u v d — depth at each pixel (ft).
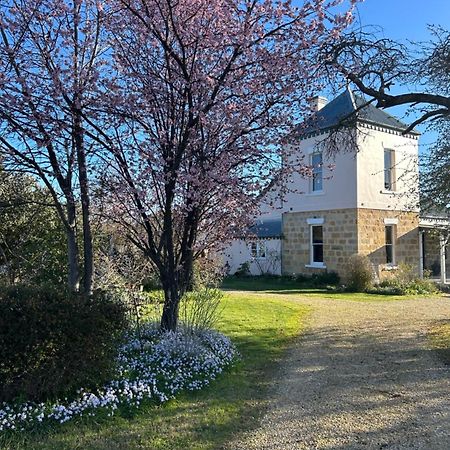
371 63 26.76
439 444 12.53
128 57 20.35
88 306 15.56
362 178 58.44
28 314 14.10
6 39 18.45
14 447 12.00
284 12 18.75
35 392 14.32
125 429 13.58
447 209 34.42
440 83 27.84
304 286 59.21
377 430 13.62
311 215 63.67
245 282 64.54
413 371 20.20
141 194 19.97
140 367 18.26
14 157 19.92
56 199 20.95
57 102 17.93
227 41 19.07
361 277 53.21
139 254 28.02
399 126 62.34
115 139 19.86
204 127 20.35
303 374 19.72
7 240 30.42
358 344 25.70
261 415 14.96
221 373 19.04
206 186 19.75
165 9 19.01
